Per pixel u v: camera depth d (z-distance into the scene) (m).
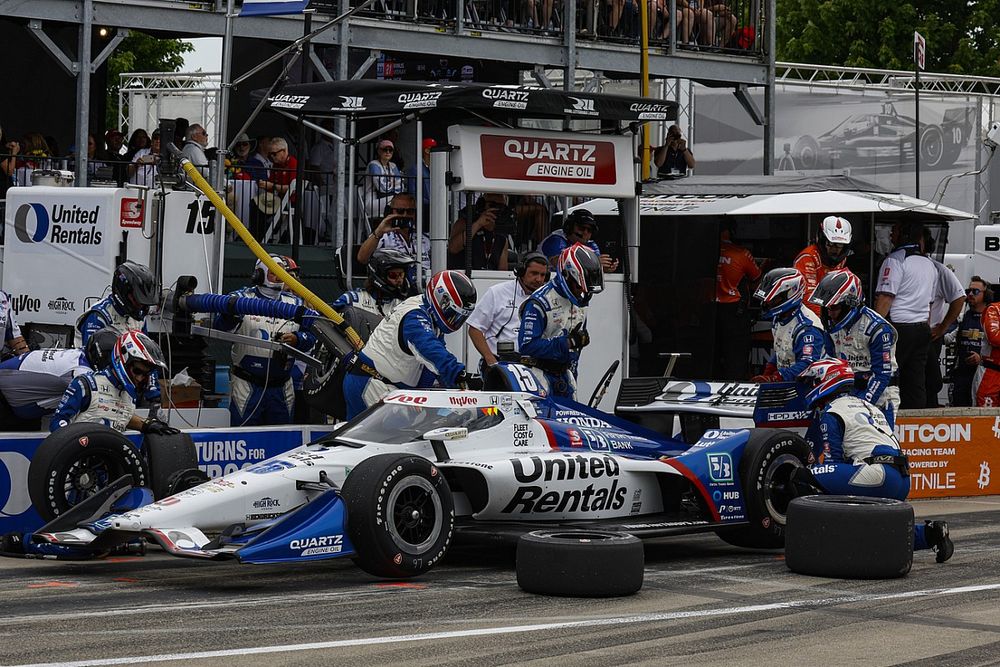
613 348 28.19
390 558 16.30
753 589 16.67
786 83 51.81
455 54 37.53
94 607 14.80
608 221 33.09
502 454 18.17
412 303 20.05
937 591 16.67
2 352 23.81
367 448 17.41
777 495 19.88
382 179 33.75
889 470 19.69
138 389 19.64
